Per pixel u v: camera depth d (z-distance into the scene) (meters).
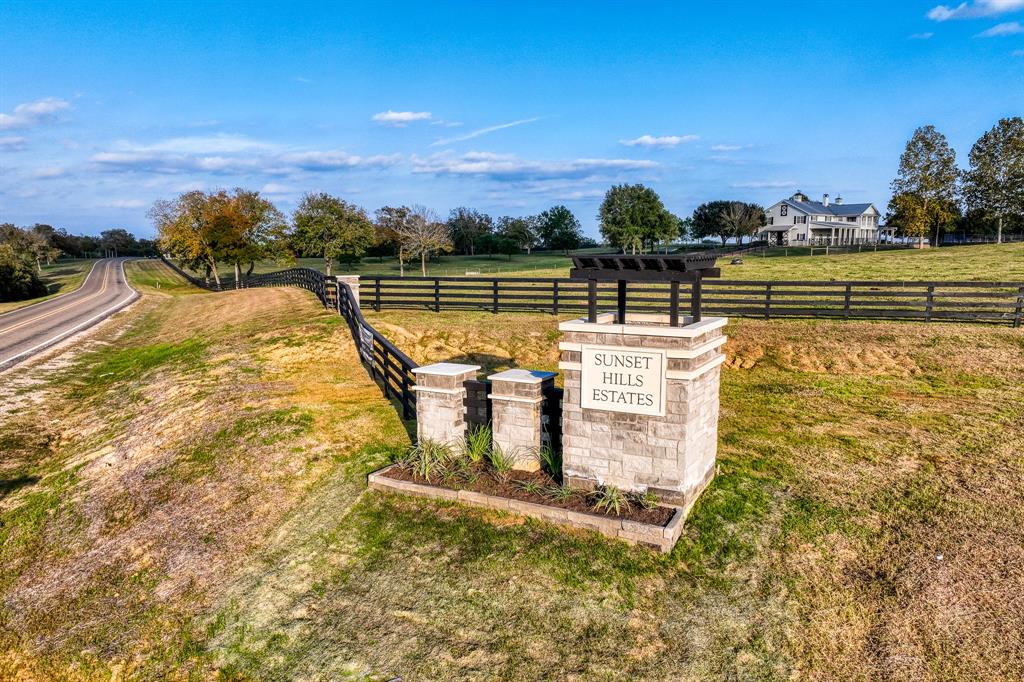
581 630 6.18
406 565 7.28
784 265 41.31
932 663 5.59
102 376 18.25
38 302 47.47
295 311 21.75
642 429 7.66
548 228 106.94
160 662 6.50
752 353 14.80
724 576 6.74
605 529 7.41
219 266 91.06
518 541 7.43
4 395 16.14
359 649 6.23
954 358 13.61
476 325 17.98
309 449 10.24
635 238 74.50
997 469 8.58
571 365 7.97
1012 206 57.62
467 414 9.62
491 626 6.32
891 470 8.73
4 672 6.68
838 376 13.20
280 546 7.92
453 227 98.00
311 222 55.97
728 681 5.56
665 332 7.31
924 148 55.25
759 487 8.34
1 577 8.32
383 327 17.72
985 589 6.34
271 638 6.54
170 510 9.12
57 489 10.55
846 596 6.41
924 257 41.03
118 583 7.78
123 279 74.06
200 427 11.55
